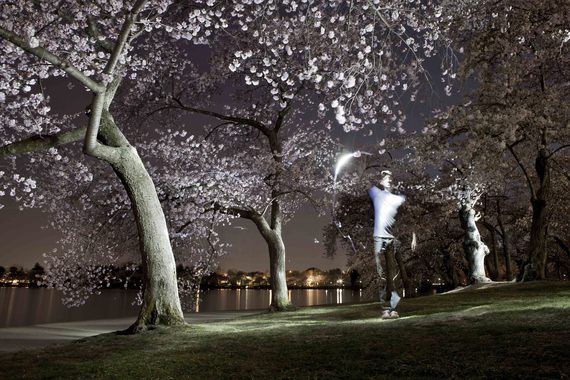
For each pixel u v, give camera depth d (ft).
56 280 71.67
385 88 39.04
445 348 21.17
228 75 84.12
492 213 128.36
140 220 44.11
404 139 92.22
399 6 41.57
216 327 41.39
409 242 114.62
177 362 23.90
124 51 42.57
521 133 75.66
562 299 38.22
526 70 73.26
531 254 73.77
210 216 77.41
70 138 43.98
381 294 36.37
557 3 63.21
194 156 74.13
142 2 35.91
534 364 17.20
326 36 44.45
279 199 81.15
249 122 84.64
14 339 53.26
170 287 43.32
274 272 78.02
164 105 84.64
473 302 46.19
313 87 76.07
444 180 100.53
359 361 20.20
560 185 104.12
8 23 41.24
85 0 43.88
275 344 27.04
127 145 44.78
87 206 70.90
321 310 65.87
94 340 37.37
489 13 59.26
